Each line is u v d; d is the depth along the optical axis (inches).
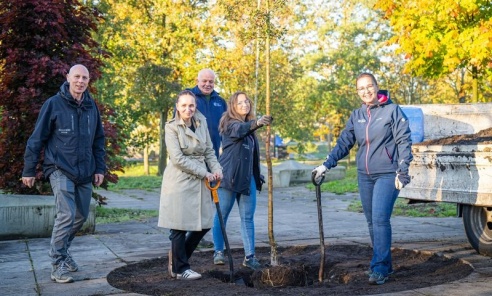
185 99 211.2
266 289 199.9
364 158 212.8
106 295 190.4
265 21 255.9
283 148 2586.1
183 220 210.1
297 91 1423.5
